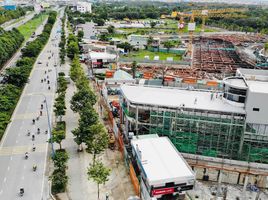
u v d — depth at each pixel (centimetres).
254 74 11738
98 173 7619
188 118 8750
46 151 9919
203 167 8556
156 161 7725
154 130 9256
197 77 18150
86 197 7838
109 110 12694
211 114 8544
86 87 13175
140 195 7756
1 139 10575
